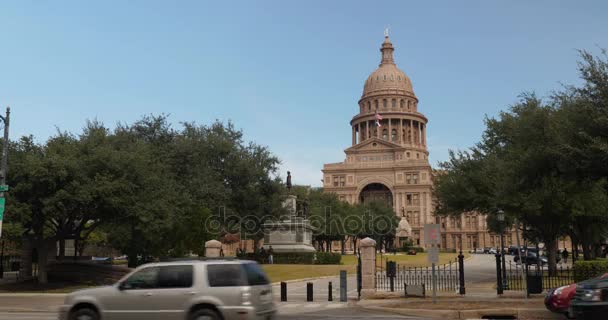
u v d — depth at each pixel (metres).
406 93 198.38
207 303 14.49
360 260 29.45
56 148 38.53
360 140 197.88
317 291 34.19
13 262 57.25
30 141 39.06
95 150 38.22
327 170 176.50
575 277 29.02
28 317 20.66
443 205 44.16
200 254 49.25
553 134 25.56
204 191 54.47
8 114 29.72
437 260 23.66
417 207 167.88
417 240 165.12
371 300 26.36
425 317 20.45
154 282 15.00
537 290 26.62
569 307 17.17
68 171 35.84
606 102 22.11
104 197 36.25
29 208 35.25
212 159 61.00
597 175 23.62
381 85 199.12
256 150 66.56
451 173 42.72
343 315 21.25
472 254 121.06
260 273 15.34
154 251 49.56
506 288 30.34
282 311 23.03
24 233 39.19
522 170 27.06
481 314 20.42
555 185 33.66
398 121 193.38
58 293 33.09
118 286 15.17
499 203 35.78
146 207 38.56
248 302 14.45
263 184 64.50
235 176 61.47
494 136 42.03
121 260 83.31
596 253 64.56
